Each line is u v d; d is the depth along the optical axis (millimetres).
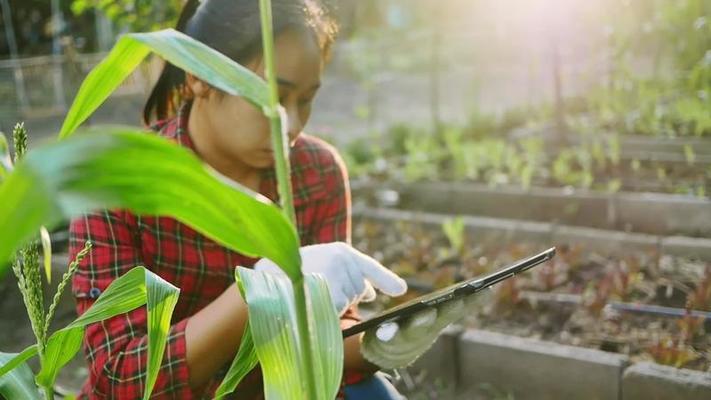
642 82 6117
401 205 4715
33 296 829
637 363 2381
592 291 3078
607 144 5227
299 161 1530
